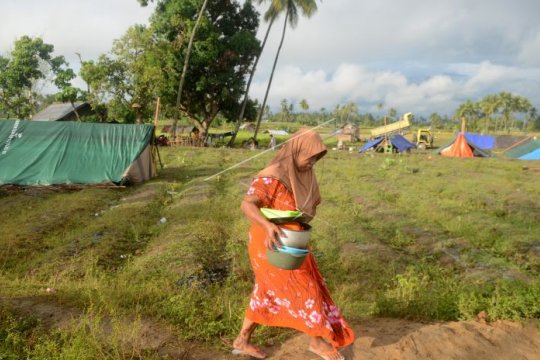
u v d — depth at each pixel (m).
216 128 90.19
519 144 38.75
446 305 5.40
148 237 10.41
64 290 5.85
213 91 44.03
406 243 10.23
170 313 5.07
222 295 6.36
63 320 4.64
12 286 6.21
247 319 3.89
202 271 7.83
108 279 7.48
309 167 3.74
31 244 9.48
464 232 11.08
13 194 14.98
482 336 4.55
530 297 5.31
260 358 4.07
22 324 4.48
